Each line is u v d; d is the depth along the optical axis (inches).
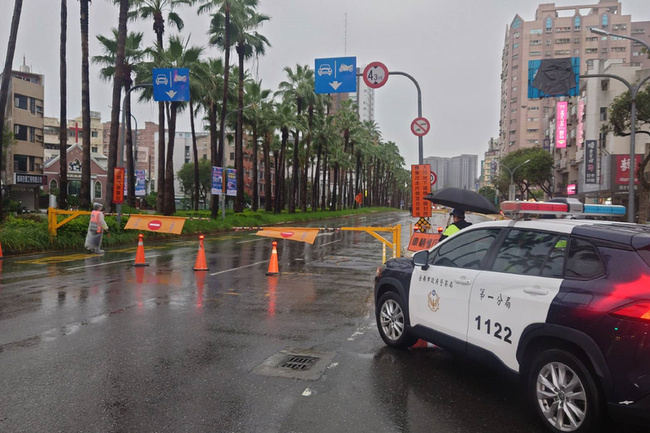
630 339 125.3
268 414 158.6
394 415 159.3
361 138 3176.7
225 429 147.6
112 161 964.0
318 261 603.5
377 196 4534.9
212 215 1321.4
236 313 307.0
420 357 223.0
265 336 254.4
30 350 223.3
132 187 1386.6
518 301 158.7
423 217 564.7
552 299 147.0
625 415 127.7
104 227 644.7
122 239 799.1
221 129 1326.3
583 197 2023.9
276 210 2069.4
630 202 714.2
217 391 177.5
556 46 3981.3
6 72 741.3
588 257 146.7
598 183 1647.4
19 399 167.6
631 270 133.3
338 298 362.6
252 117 1877.5
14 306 317.1
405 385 187.0
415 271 218.8
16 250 626.8
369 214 3159.5
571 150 2154.3
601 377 130.7
